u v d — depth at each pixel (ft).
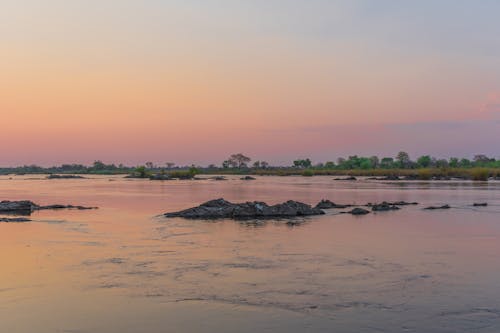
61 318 44.16
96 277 57.47
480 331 40.86
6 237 86.12
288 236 86.99
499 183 310.04
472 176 374.84
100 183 368.89
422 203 156.46
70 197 196.34
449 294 50.72
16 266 63.05
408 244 78.69
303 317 44.14
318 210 125.08
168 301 48.62
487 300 48.78
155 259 67.15
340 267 62.34
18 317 44.42
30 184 351.67
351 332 40.75
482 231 93.20
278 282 55.26
